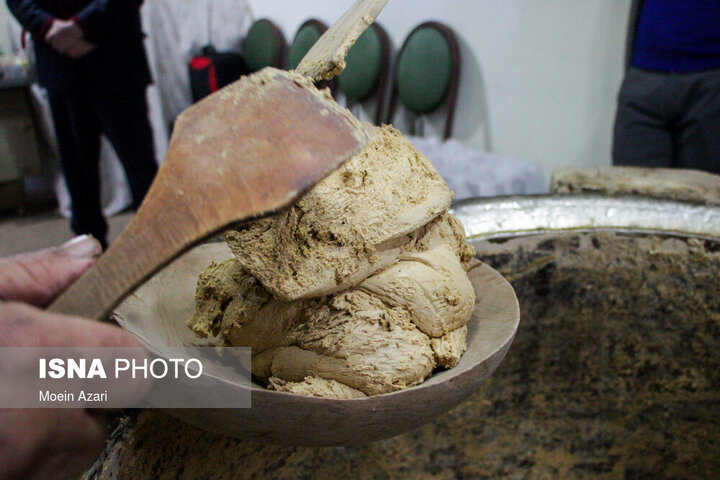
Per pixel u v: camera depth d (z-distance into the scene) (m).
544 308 1.06
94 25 1.70
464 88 2.41
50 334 0.37
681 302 1.03
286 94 0.46
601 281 1.04
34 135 2.88
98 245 0.53
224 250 0.79
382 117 2.64
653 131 1.86
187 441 0.71
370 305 0.60
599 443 1.18
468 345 0.67
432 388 0.52
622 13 1.91
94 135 2.09
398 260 0.62
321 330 0.59
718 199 1.18
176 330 0.66
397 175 0.62
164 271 0.72
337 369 0.58
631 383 1.13
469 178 2.11
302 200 0.56
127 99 1.93
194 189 0.42
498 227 1.01
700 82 1.70
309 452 0.95
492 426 1.16
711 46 1.65
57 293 0.49
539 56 2.15
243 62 2.46
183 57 2.64
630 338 1.09
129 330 0.59
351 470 1.03
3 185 2.92
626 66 1.89
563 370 1.13
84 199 2.24
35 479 0.39
